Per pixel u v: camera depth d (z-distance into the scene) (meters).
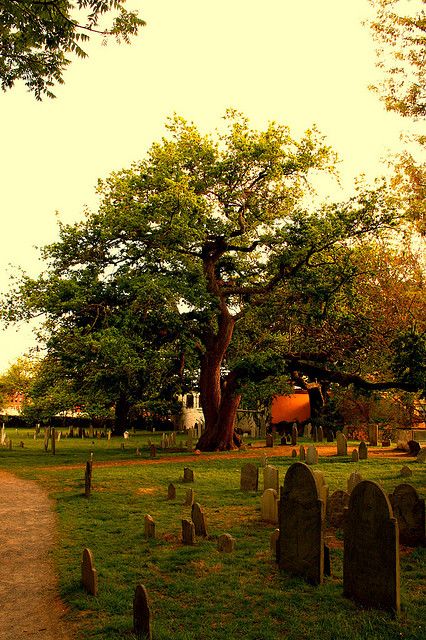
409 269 33.94
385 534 6.78
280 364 28.06
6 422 64.31
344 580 7.20
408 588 7.39
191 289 25.94
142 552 9.49
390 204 25.77
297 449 27.91
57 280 25.72
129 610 7.03
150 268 27.30
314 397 41.66
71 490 16.33
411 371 25.61
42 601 7.63
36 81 12.35
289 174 29.67
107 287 26.50
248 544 9.66
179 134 29.62
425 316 32.62
